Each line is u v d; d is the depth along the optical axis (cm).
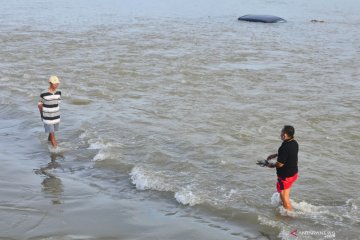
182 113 1658
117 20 4428
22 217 938
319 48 3105
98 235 880
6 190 1065
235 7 5988
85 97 1848
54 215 952
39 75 2211
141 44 3120
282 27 4153
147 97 1861
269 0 7056
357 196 1068
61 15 4709
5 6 5419
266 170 1195
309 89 2038
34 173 1176
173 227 919
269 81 2172
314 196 1066
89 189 1088
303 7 6112
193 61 2588
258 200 1038
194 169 1195
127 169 1204
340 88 2066
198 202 1020
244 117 1625
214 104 1777
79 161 1260
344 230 921
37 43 3086
